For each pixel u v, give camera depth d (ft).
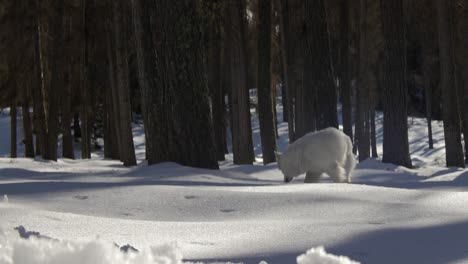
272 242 12.98
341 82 82.99
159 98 43.04
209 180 32.12
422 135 138.82
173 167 36.96
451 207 19.44
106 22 89.61
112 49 90.94
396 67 60.75
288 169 36.55
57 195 20.75
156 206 19.52
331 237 13.57
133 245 12.31
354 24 90.12
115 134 111.14
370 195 21.67
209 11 66.64
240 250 12.07
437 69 112.98
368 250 12.14
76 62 98.12
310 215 18.28
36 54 86.43
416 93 152.76
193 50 40.24
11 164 65.92
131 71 121.90
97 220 15.28
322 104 54.95
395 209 18.98
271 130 76.79
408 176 46.06
